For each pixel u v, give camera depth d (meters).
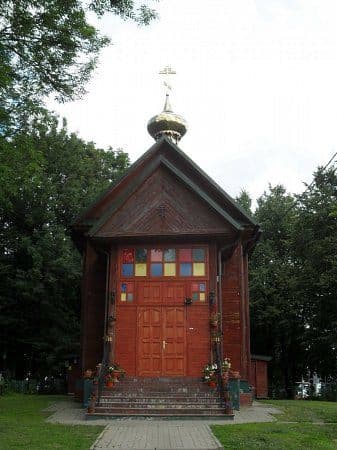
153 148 24.72
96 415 16.14
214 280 20.28
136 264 20.72
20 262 36.44
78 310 37.97
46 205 36.94
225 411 16.31
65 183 38.19
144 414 16.12
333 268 33.00
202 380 18.95
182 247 20.78
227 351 22.84
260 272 41.25
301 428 14.23
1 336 35.41
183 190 21.00
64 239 36.06
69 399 23.89
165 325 19.98
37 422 15.42
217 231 20.31
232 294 23.44
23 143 18.25
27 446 11.39
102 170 42.44
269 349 44.00
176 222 20.58
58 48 16.36
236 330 23.03
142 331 19.97
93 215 24.17
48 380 35.06
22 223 37.16
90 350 22.83
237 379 19.33
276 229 44.62
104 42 16.61
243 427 14.32
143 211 20.78
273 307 39.91
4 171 17.20
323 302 35.06
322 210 34.75
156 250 20.83
